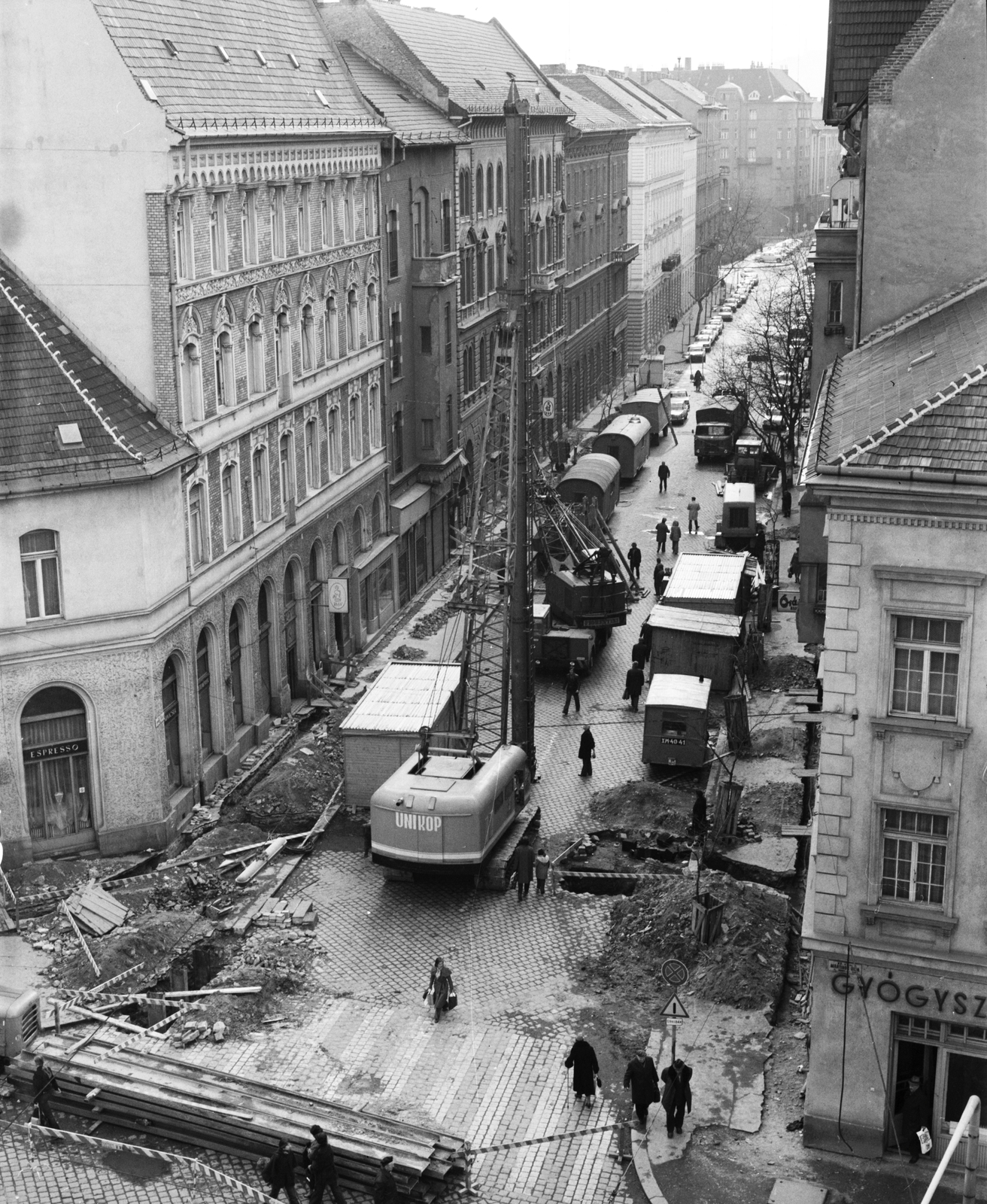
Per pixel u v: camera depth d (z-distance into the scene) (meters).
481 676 54.75
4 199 45.28
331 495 63.06
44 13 44.50
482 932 41.44
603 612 65.69
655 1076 32.19
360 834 48.00
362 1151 30.38
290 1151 29.59
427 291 75.12
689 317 189.00
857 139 41.44
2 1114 32.53
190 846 46.53
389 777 49.19
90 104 45.09
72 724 44.81
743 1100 33.06
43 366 44.44
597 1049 35.53
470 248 83.94
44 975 37.84
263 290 54.62
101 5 46.66
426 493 76.25
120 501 44.00
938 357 31.19
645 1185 30.19
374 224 67.50
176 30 51.97
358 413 66.69
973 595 27.84
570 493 85.75
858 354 35.00
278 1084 33.84
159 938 39.59
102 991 37.31
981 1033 29.66
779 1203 29.34
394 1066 34.81
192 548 49.12
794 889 43.72
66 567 43.53
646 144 152.00
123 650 44.75
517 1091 33.88
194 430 48.62
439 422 77.00
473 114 81.50
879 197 35.31
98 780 45.12
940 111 34.44
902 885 29.70
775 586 73.81
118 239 45.84
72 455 43.41
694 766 52.62
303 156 58.09
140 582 44.66
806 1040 35.50
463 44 94.62
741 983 37.47
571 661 64.31
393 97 76.44
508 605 51.47
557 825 49.06
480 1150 31.73
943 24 34.00
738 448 99.06
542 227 105.88
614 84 166.25
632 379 145.38
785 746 54.12
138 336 46.47
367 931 41.56
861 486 27.67
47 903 41.50
